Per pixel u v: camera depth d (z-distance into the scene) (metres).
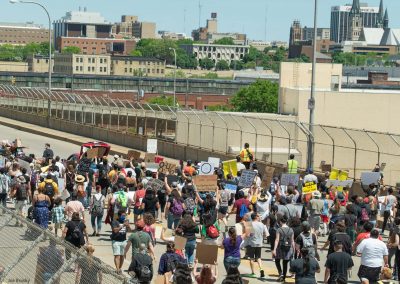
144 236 29.08
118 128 87.75
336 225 30.88
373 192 42.16
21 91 112.75
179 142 77.25
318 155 76.44
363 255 28.81
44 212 35.28
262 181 47.25
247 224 32.28
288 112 99.00
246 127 75.75
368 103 97.00
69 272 20.20
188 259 31.05
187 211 37.41
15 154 55.44
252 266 32.56
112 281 18.81
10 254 23.22
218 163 49.56
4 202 41.25
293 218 32.44
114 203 38.22
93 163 49.81
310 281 27.20
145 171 45.66
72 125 96.12
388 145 72.88
